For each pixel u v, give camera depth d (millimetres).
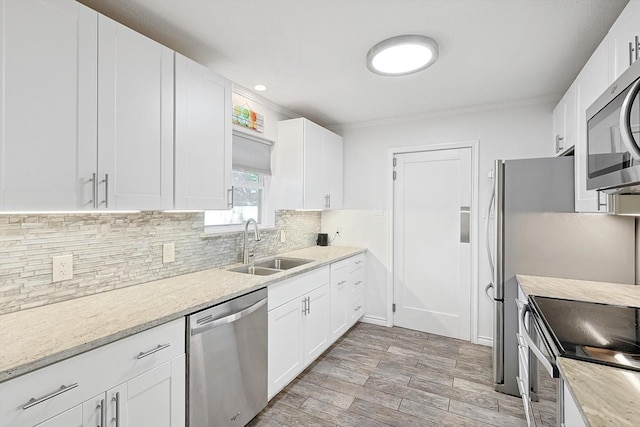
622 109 961
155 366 1358
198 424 1555
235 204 2865
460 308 3289
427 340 3244
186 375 1506
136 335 1282
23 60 1172
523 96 2844
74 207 1326
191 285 1908
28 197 1188
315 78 2480
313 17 1688
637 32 1271
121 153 1500
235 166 2695
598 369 968
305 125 3062
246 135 2828
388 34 1850
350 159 3844
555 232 2148
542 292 1782
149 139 1633
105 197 1435
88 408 1126
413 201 3531
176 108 1778
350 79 2492
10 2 1138
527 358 1670
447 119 3316
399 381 2463
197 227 2326
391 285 3625
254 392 1931
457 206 3305
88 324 1266
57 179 1271
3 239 1360
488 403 2180
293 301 2354
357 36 1873
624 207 1523
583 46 1968
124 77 1514
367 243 3754
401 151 3559
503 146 3066
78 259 1619
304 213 3715
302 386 2391
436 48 1938
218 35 1863
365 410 2105
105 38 1436
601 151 1300
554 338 1199
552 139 2879
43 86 1228
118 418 1216
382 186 3662
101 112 1420
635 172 1026
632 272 1987
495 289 2324
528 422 1692
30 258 1441
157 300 1597
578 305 1541
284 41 1932
